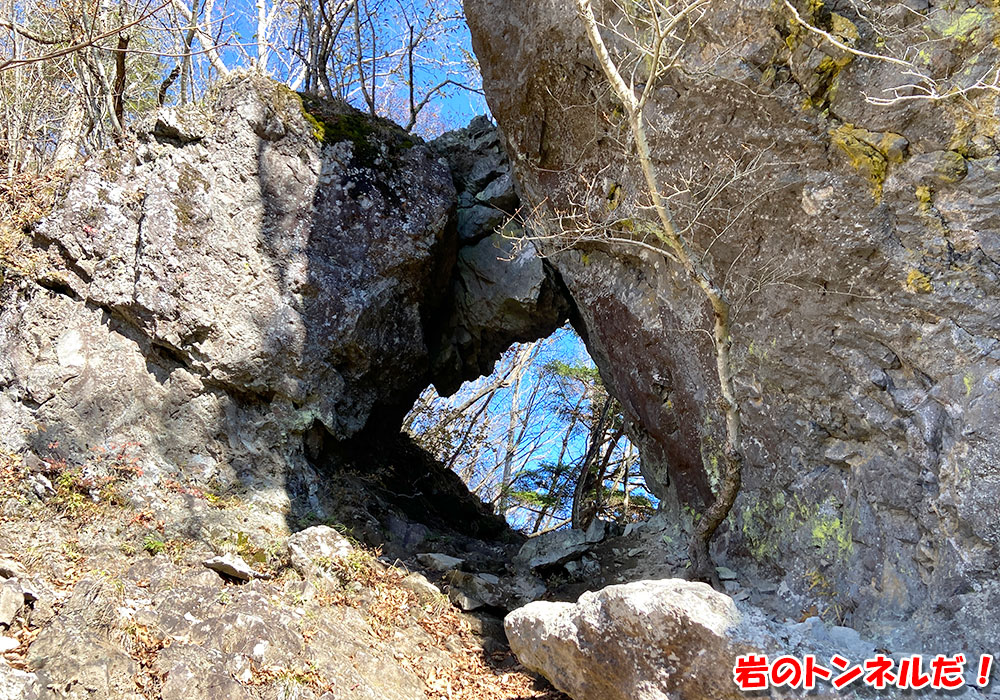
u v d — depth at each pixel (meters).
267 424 8.07
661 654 4.64
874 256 5.80
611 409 13.84
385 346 8.86
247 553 6.86
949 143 5.40
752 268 6.68
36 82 10.28
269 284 8.22
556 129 8.19
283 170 8.55
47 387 7.25
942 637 5.00
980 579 5.00
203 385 7.79
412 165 9.27
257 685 5.26
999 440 5.02
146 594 5.92
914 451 5.51
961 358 5.34
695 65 6.58
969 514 5.08
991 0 5.21
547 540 8.30
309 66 11.37
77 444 7.20
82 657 4.95
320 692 5.32
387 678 5.83
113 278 7.70
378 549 7.55
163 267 7.68
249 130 8.45
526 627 5.33
